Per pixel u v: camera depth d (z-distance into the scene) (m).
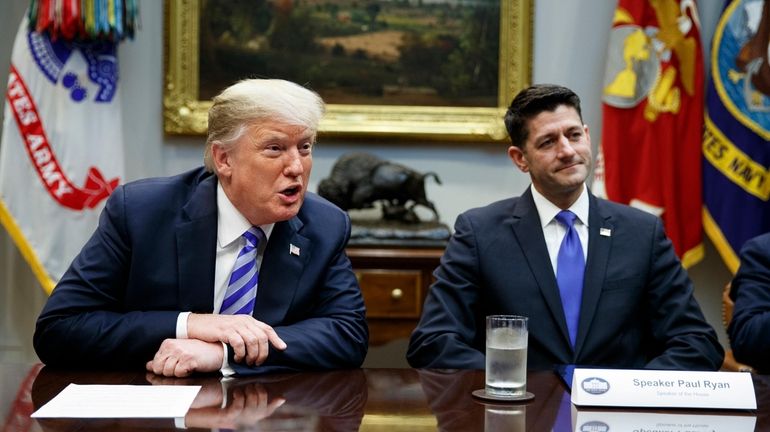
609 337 2.21
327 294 2.03
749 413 1.49
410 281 3.45
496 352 1.58
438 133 3.82
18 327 3.85
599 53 3.87
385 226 3.52
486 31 3.87
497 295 2.28
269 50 3.85
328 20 3.86
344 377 1.77
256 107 1.83
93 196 3.56
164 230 1.97
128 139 3.83
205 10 3.82
